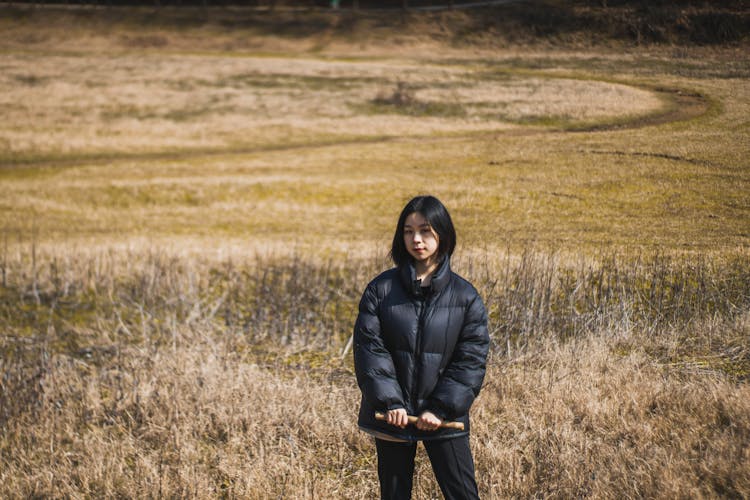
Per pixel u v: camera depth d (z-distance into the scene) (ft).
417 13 241.96
